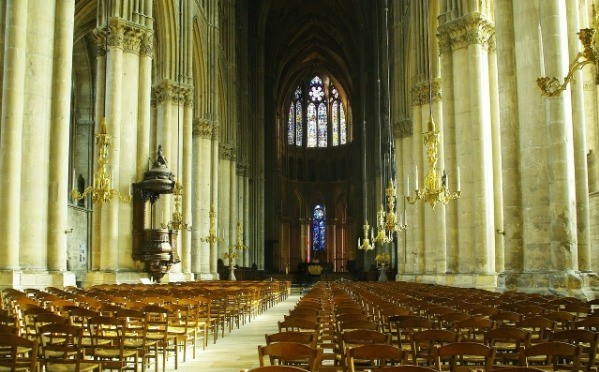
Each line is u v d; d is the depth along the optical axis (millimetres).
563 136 16312
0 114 17531
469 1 25906
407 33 40438
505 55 18750
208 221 40656
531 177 16938
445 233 29031
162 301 13523
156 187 25297
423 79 35312
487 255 24453
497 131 26453
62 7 18875
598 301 12680
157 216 29938
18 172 17094
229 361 11719
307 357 5707
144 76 26547
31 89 17719
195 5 38500
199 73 40969
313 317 10203
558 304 12328
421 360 8906
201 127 40969
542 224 16672
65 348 8336
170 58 33469
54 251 18062
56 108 18469
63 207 18344
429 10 34531
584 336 6980
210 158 41844
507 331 6887
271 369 4617
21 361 7734
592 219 21078
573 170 16578
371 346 5582
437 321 10141
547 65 16516
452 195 22578
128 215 25203
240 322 20609
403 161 41656
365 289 22641
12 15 17516
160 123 33375
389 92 47594
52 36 18484
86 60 40469
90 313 9477
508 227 18172
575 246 16188
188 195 34469
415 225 37938
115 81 25375
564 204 16172
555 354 5832
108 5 25719
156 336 10992
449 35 26547
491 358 5664
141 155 26312
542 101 16906
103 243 24438
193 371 10539
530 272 16734
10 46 17406
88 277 23938
